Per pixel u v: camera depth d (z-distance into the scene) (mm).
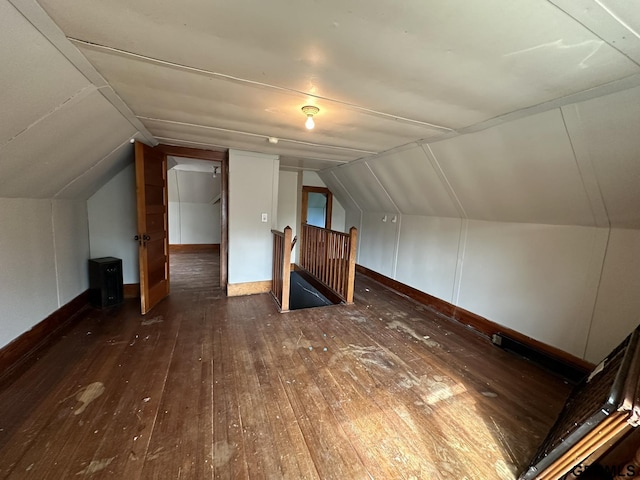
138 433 1543
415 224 4172
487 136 2348
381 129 2580
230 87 1796
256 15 1102
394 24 1121
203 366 2205
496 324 2965
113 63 1505
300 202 5777
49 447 1436
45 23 1146
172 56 1434
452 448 1547
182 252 6961
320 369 2230
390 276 4754
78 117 1910
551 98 1690
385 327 3109
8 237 2111
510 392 2066
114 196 3557
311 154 3951
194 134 3027
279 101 2008
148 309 3240
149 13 1100
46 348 2391
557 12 998
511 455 1516
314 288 4840
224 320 3098
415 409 1833
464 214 3338
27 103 1471
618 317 2104
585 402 1496
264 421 1668
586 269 2271
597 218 2162
